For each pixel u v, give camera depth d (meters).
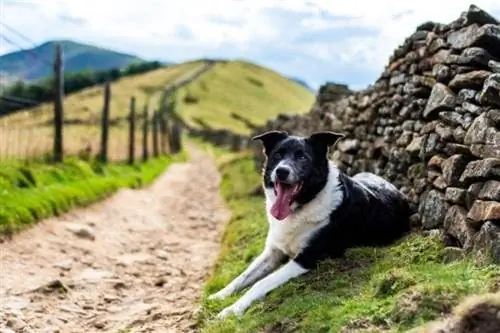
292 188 7.76
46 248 12.09
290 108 172.50
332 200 7.93
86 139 31.17
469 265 6.18
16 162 17.78
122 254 12.66
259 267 8.54
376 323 5.55
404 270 6.45
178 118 106.12
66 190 16.53
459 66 8.55
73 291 9.78
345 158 12.92
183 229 16.39
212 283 9.27
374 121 11.81
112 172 24.00
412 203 8.91
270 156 8.16
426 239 7.59
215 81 167.62
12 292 9.34
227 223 15.95
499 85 7.15
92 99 111.62
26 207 13.58
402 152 9.77
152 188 25.06
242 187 22.16
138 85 141.12
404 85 10.56
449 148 8.05
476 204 6.78
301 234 7.93
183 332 7.68
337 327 5.69
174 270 11.38
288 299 7.03
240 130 109.12
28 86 43.97
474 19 8.86
